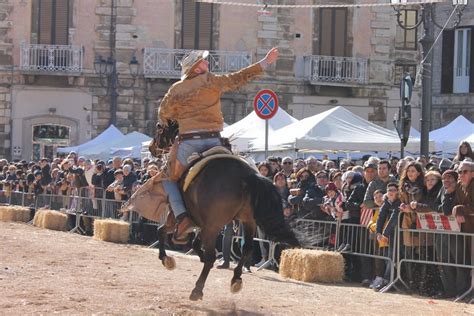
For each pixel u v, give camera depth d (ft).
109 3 150.82
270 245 61.62
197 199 38.91
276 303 42.98
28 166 109.60
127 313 37.19
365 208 56.44
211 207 38.40
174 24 152.15
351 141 89.61
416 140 91.97
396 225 53.01
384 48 158.61
